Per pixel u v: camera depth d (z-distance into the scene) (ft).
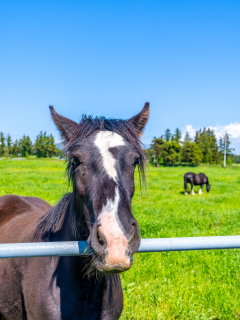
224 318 10.81
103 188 5.16
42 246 4.85
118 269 4.40
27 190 45.96
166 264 14.71
